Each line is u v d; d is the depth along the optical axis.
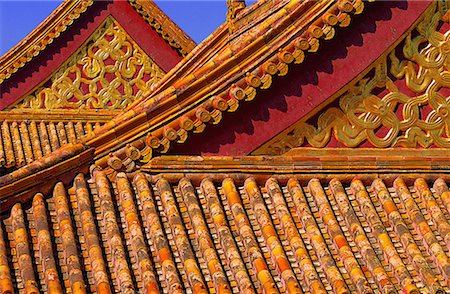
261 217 14.33
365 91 15.42
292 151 15.16
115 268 13.35
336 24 15.02
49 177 14.32
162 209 14.37
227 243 13.82
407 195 15.02
